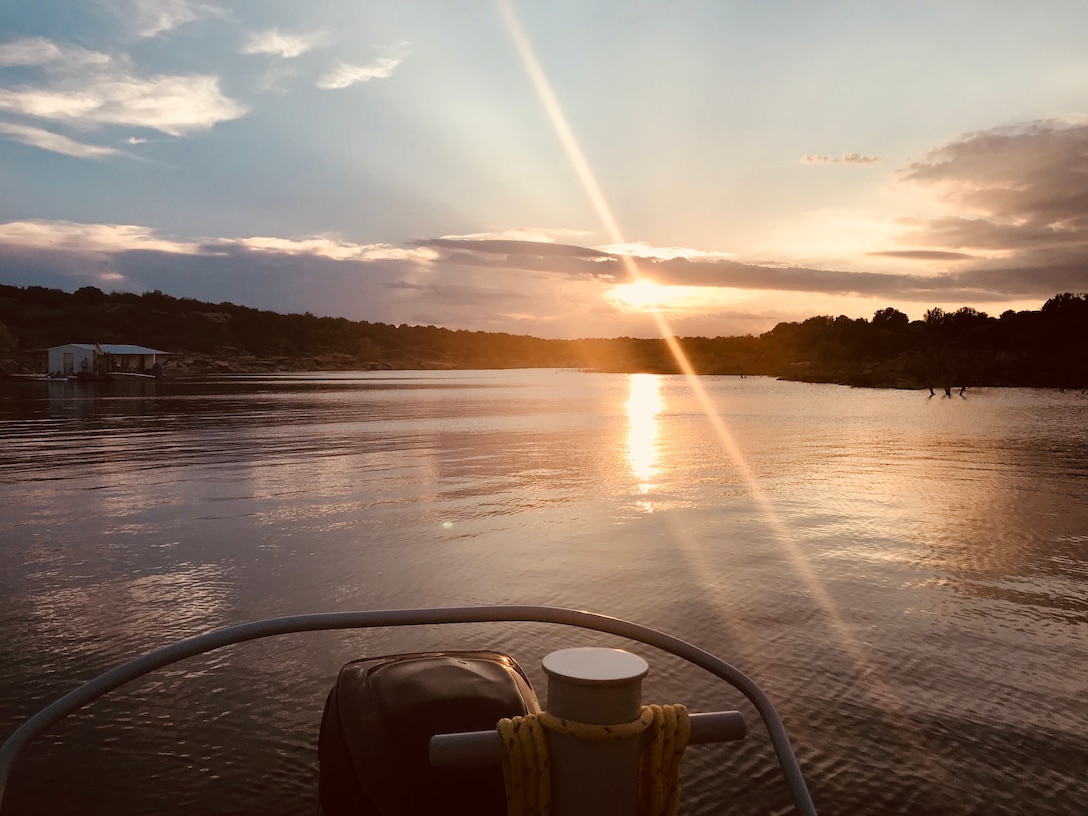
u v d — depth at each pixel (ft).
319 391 257.96
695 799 16.75
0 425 117.70
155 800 16.24
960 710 20.93
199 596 30.94
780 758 6.40
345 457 78.48
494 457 79.05
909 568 35.55
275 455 80.02
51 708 6.80
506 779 5.01
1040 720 20.40
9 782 16.89
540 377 513.45
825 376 404.16
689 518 47.21
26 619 28.02
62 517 47.01
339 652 24.63
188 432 107.04
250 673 22.89
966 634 26.81
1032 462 75.46
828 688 22.33
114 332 609.83
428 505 51.44
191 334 648.79
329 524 45.06
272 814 15.81
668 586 32.53
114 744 18.58
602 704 4.88
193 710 20.44
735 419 137.59
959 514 48.65
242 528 43.93
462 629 26.91
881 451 85.51
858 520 46.78
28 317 587.27
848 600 30.71
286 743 18.72
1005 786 17.30
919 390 291.38
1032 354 386.11
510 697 10.27
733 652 25.13
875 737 19.43
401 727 9.84
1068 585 32.86
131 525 44.62
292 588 32.12
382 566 35.63
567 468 70.64
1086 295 434.71
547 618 7.95
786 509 50.44
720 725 5.37
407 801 9.28
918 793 16.99
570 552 38.42
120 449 85.10
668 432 110.32
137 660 7.25
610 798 4.92
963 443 94.79
